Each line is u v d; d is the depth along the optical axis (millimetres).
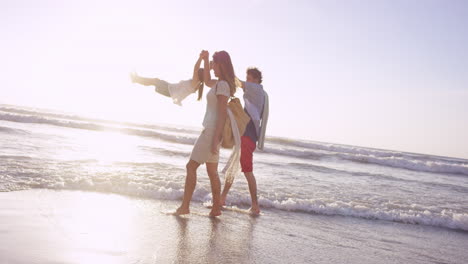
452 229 4547
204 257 2346
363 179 9625
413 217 4746
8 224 2488
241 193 5090
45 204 3256
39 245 2123
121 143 13156
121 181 4684
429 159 30391
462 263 3035
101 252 2146
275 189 5961
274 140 30656
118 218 3078
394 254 3068
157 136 20125
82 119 33500
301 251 2814
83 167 5727
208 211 3953
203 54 3473
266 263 2408
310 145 29812
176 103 3480
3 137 9648
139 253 2229
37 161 5875
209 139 3459
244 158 4250
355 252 2982
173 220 3279
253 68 4453
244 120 3633
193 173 3562
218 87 3352
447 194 8094
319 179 8352
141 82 3461
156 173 6016
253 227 3432
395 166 18281
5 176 4309
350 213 4738
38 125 18125
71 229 2555
